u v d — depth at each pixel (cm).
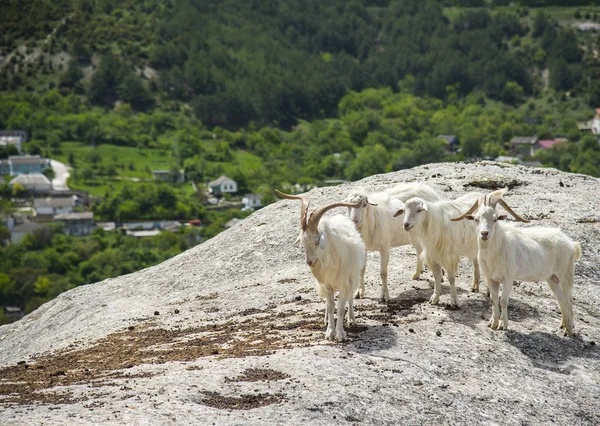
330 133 18625
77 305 2262
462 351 1359
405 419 1127
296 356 1289
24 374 1355
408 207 1508
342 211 2291
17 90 19712
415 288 1716
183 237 11212
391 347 1347
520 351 1406
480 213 1425
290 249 2188
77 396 1145
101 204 12888
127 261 10062
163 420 1027
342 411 1108
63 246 10525
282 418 1060
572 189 2372
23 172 15062
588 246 1945
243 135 18438
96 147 16975
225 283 2098
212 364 1275
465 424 1155
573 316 1620
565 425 1213
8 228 11331
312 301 1681
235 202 14325
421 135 18688
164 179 15288
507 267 1446
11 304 8912
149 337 1585
